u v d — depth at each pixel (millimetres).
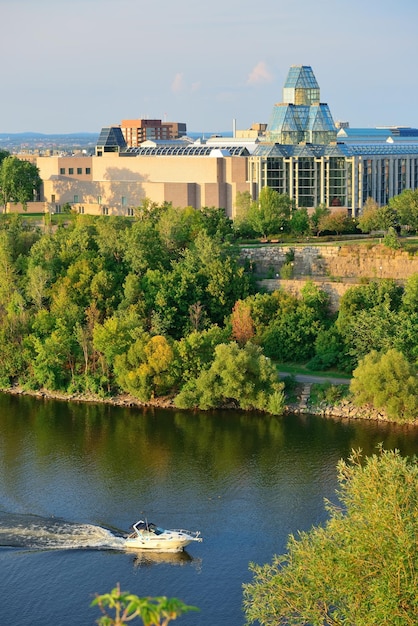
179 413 193375
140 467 163250
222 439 176625
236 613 117500
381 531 87938
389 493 90375
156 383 198500
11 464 165250
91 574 126875
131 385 198625
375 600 84938
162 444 174625
